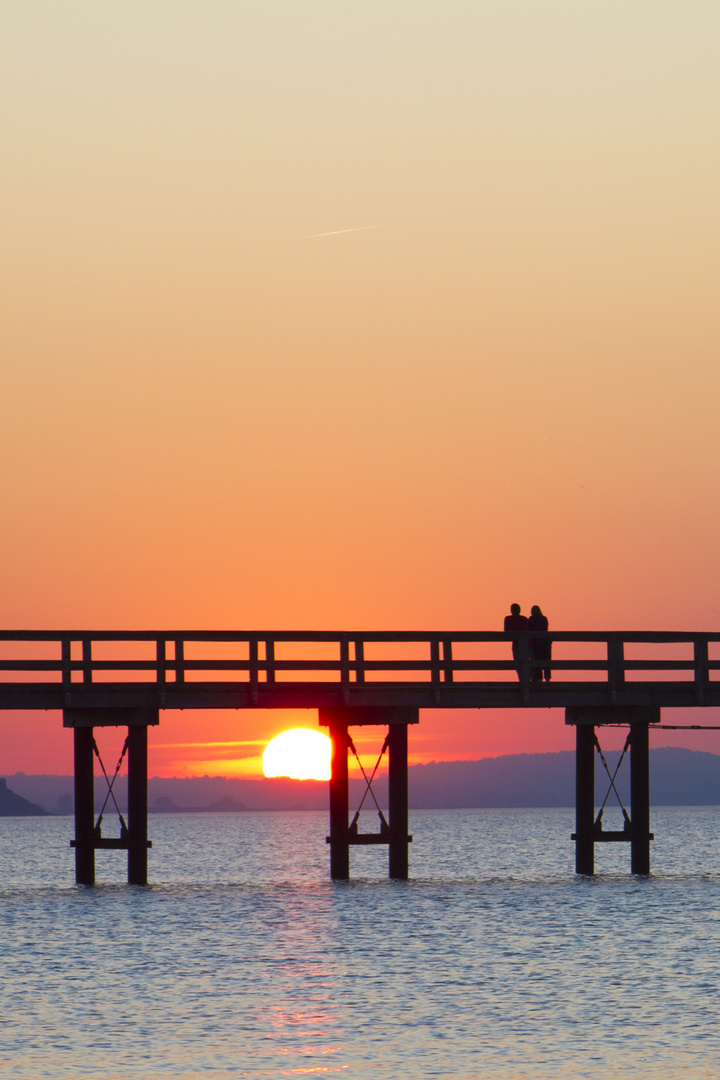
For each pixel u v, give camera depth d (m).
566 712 66.38
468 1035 39.75
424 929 58.56
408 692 63.34
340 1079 35.53
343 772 67.19
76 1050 38.22
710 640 65.69
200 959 51.50
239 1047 38.50
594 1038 39.28
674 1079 35.28
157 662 60.66
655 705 65.88
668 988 45.91
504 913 63.75
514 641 64.25
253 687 61.47
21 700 59.62
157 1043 38.94
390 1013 42.47
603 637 64.62
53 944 55.03
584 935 56.81
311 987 46.31
